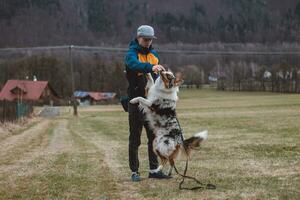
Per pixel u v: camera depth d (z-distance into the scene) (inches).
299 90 3326.8
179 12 5349.4
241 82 3681.1
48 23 4362.7
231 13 5615.2
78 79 3535.9
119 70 3567.9
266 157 387.9
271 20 5497.1
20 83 2839.6
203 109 1808.6
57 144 617.9
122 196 247.4
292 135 612.4
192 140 282.7
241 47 4424.2
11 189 275.3
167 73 282.8
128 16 5118.1
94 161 398.9
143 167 350.9
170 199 236.4
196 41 4702.3
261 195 239.3
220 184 271.1
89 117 1637.6
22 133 886.4
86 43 4288.9
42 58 3533.5
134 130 293.1
